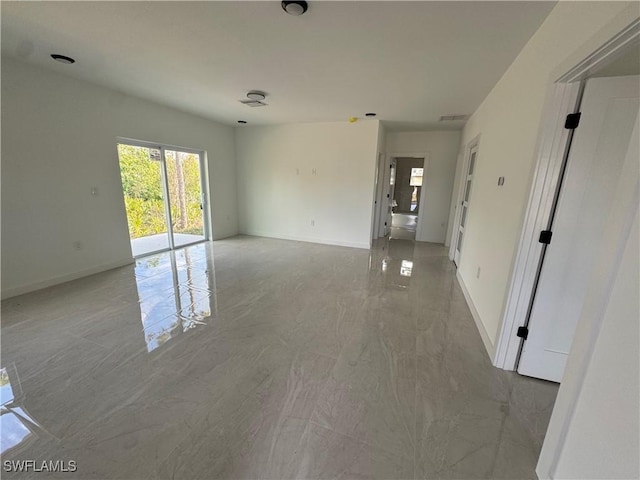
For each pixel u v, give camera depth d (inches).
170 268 162.9
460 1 66.7
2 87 108.3
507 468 51.9
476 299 111.0
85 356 81.5
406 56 97.0
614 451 35.1
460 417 62.9
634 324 33.1
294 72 114.5
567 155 62.8
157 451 53.7
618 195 36.5
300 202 238.4
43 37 89.9
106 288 131.0
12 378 72.3
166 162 191.0
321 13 73.4
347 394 69.1
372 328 100.8
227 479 49.0
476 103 145.3
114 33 86.4
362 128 206.5
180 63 108.4
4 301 114.7
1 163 110.8
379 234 271.0
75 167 135.0
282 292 131.7
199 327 99.3
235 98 154.5
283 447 55.0
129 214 170.4
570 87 60.0
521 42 82.3
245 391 69.4
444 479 49.7
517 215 75.6
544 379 75.2
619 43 43.6
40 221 124.4
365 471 50.8
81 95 133.4
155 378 73.3
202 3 70.7
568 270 67.6
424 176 245.1
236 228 266.4
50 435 56.5
